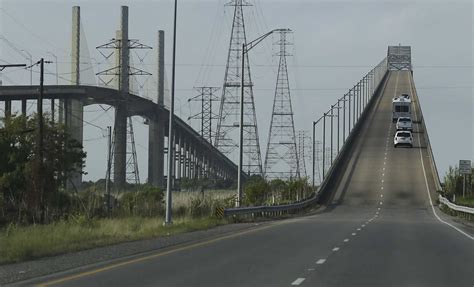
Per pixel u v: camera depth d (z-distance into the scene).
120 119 142.88
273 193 104.00
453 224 67.12
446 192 113.94
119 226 51.12
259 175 129.50
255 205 81.44
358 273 25.97
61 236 39.28
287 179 123.31
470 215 81.00
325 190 123.38
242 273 25.72
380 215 88.88
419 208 105.38
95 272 25.86
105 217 68.56
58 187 75.56
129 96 143.88
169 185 56.47
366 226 60.41
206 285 22.38
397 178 131.25
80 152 80.75
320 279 24.09
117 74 142.75
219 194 99.19
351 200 115.12
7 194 72.00
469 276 25.41
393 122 190.38
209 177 197.25
